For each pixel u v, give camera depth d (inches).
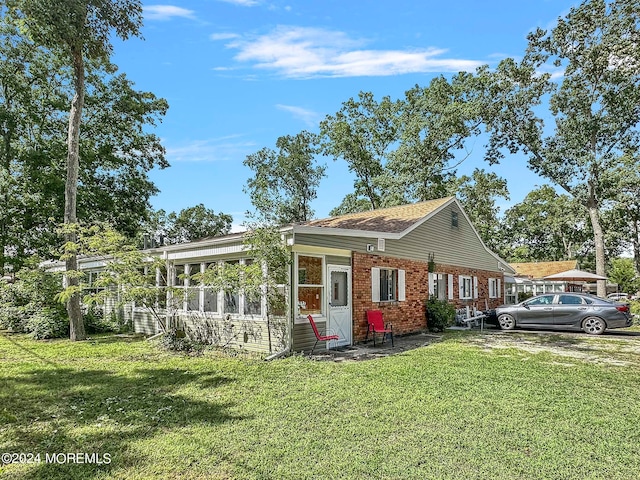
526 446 173.5
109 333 606.9
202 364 349.4
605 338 514.3
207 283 426.6
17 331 631.2
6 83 791.7
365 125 1314.0
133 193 978.1
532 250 2048.5
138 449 172.2
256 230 396.8
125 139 963.3
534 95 1015.6
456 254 731.4
